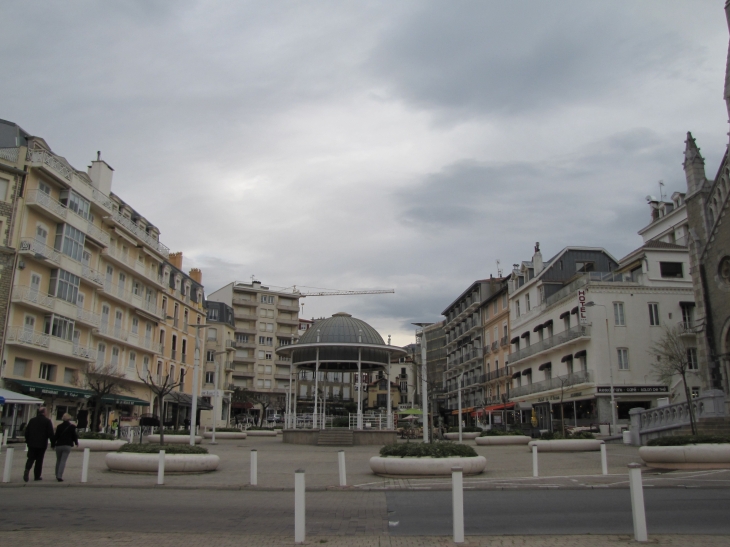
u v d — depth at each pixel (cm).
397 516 1114
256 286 10919
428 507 1222
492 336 7294
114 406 4966
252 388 10125
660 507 1159
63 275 4075
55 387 3912
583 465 2128
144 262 5666
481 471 1848
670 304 4662
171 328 6325
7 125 3834
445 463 1761
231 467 2127
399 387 11262
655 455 1902
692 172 3378
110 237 4988
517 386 6319
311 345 3841
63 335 4078
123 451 1892
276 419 8962
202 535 925
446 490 1500
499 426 5947
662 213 5466
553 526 988
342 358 3838
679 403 2719
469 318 8225
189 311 6888
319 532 959
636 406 4512
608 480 1620
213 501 1328
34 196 3803
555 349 5200
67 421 1638
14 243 3678
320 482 1686
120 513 1145
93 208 4638
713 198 3219
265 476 1839
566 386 4872
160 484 1584
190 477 1784
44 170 3869
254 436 5172
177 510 1188
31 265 3816
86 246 4575
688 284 4700
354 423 3831
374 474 1867
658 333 4612
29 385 3650
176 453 1877
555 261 5828
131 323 5403
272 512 1170
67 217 4125
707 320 3219
